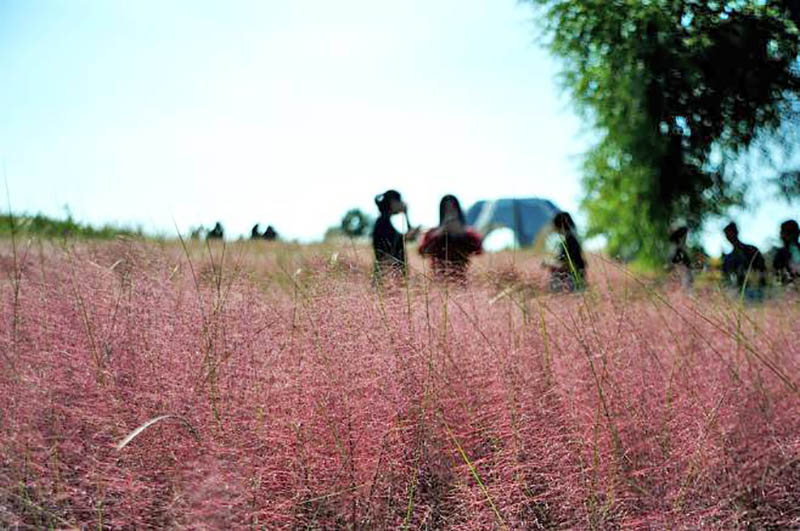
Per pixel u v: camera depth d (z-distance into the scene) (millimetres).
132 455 2148
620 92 18828
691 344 3109
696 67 17953
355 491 2141
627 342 3014
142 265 3287
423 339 2721
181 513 1929
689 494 2152
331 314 2730
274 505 2096
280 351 2584
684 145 18766
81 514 2002
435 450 2363
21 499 1961
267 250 3410
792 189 18297
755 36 18250
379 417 2383
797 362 2939
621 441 2334
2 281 3154
